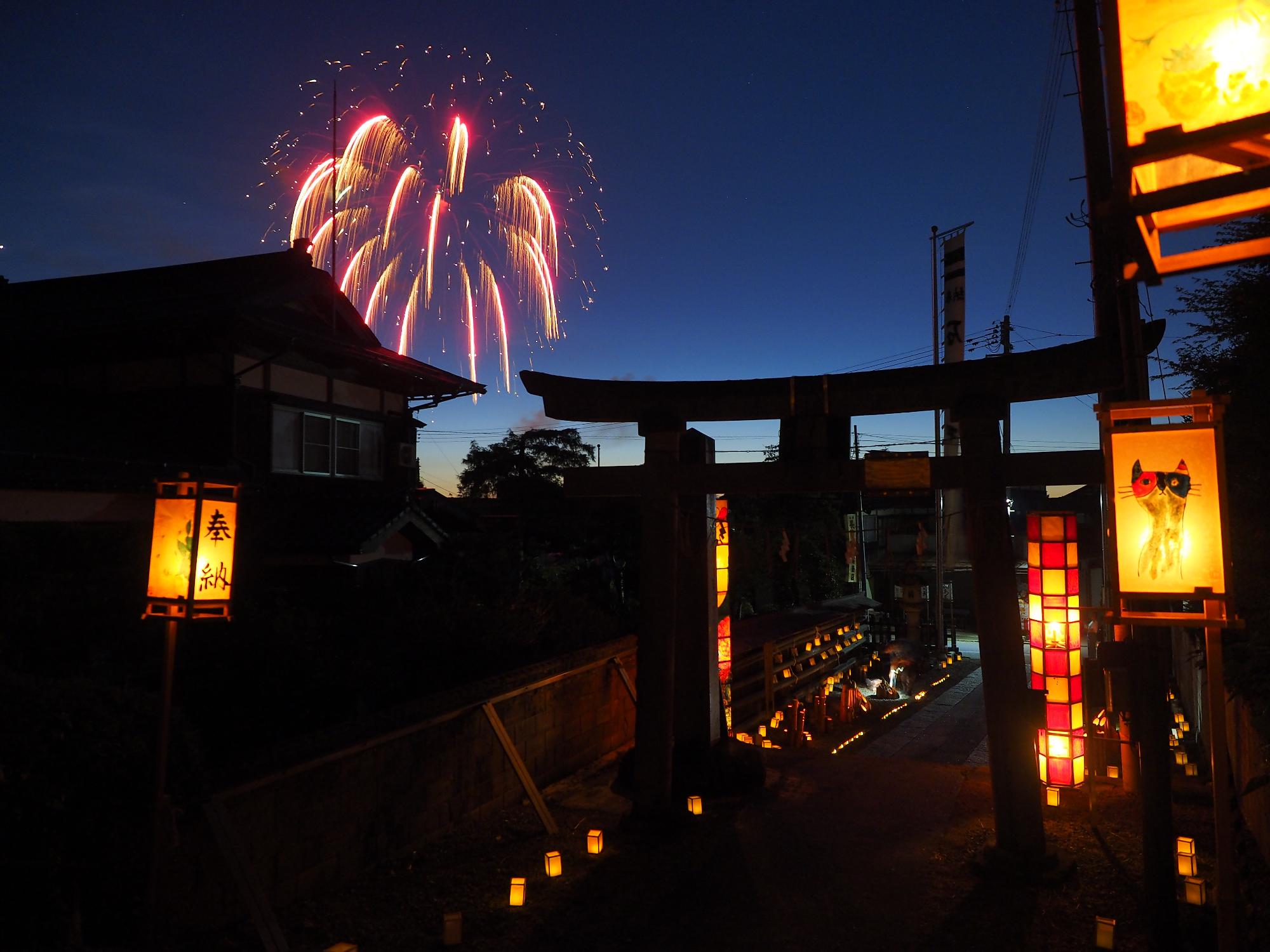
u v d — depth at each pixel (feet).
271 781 15.98
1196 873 18.49
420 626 27.73
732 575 32.32
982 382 20.54
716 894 18.60
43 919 11.73
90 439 34.68
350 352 42.37
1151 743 15.84
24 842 11.68
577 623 33.63
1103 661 16.60
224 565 14.24
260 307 37.76
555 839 21.74
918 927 16.98
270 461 39.32
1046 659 25.29
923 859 20.48
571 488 24.86
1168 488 13.75
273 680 20.99
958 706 52.01
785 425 22.84
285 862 16.46
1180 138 6.36
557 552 61.26
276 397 39.60
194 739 14.94
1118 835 21.67
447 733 21.45
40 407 36.27
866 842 21.67
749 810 24.25
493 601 33.96
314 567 37.32
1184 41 6.57
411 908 17.44
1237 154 6.51
